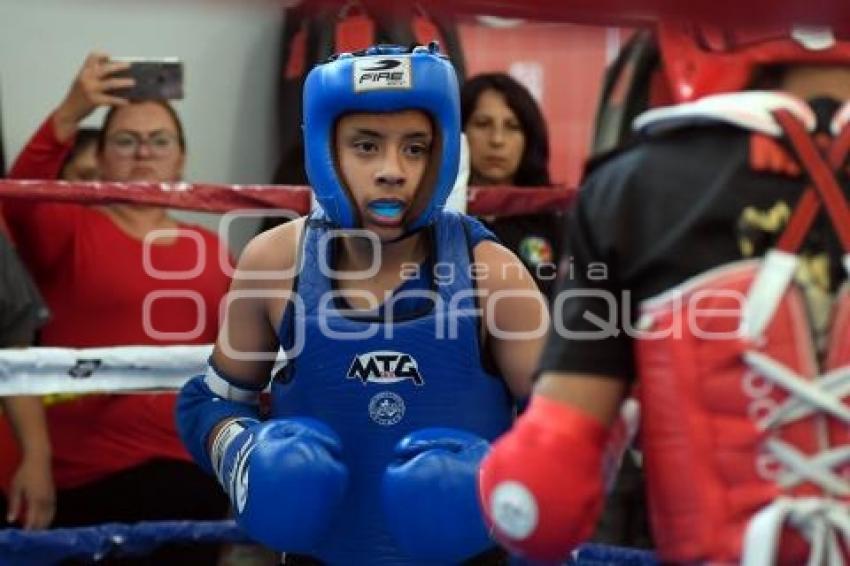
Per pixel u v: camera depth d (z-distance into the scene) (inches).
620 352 76.0
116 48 195.0
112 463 157.0
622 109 167.2
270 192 140.3
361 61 107.2
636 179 75.4
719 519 71.7
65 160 169.8
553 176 197.0
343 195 109.0
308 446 102.8
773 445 71.8
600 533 157.4
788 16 58.4
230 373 119.0
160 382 138.2
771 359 72.0
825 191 73.4
